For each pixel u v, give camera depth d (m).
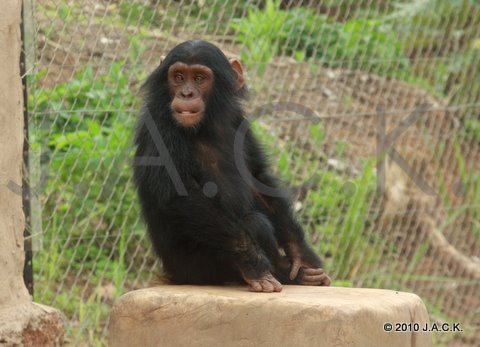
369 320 12.20
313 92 25.81
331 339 12.01
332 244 23.28
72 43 19.41
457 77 28.42
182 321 12.69
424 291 25.11
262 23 24.03
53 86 19.48
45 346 12.15
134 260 21.23
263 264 13.92
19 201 12.34
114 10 21.20
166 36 21.86
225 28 23.70
